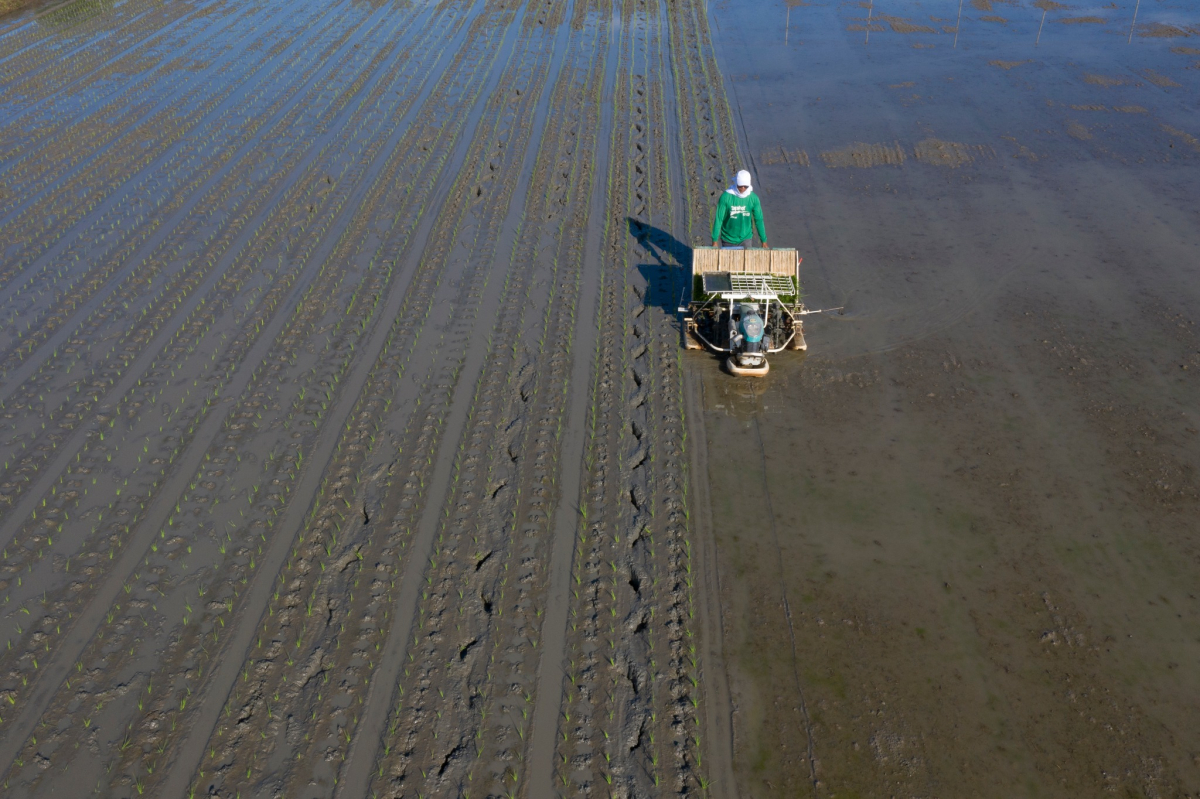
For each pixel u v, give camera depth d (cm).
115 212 1527
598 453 936
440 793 612
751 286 1073
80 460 936
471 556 808
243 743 647
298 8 2889
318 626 742
